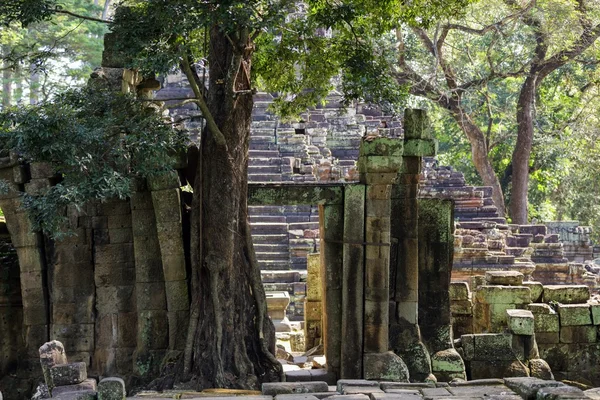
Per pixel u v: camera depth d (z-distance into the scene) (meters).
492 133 52.59
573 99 49.72
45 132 16.67
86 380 15.00
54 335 19.81
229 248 18.50
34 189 19.50
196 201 18.86
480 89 44.78
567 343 21.11
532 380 14.63
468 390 14.89
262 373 18.67
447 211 20.12
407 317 19.64
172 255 19.09
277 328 27.58
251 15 17.16
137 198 19.45
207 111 17.91
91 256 19.95
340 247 19.69
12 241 19.92
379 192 19.33
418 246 20.08
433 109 51.88
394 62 40.97
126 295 19.84
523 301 21.03
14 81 48.94
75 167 17.27
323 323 20.77
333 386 17.91
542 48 42.78
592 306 21.17
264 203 19.47
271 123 40.53
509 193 54.25
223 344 18.28
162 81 41.62
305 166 38.22
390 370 19.11
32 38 47.72
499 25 40.72
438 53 42.38
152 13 17.00
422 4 21.61
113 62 20.23
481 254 35.66
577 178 54.88
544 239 39.88
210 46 19.05
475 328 21.86
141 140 17.56
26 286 19.94
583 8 41.91
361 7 20.50
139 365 19.31
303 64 26.52
